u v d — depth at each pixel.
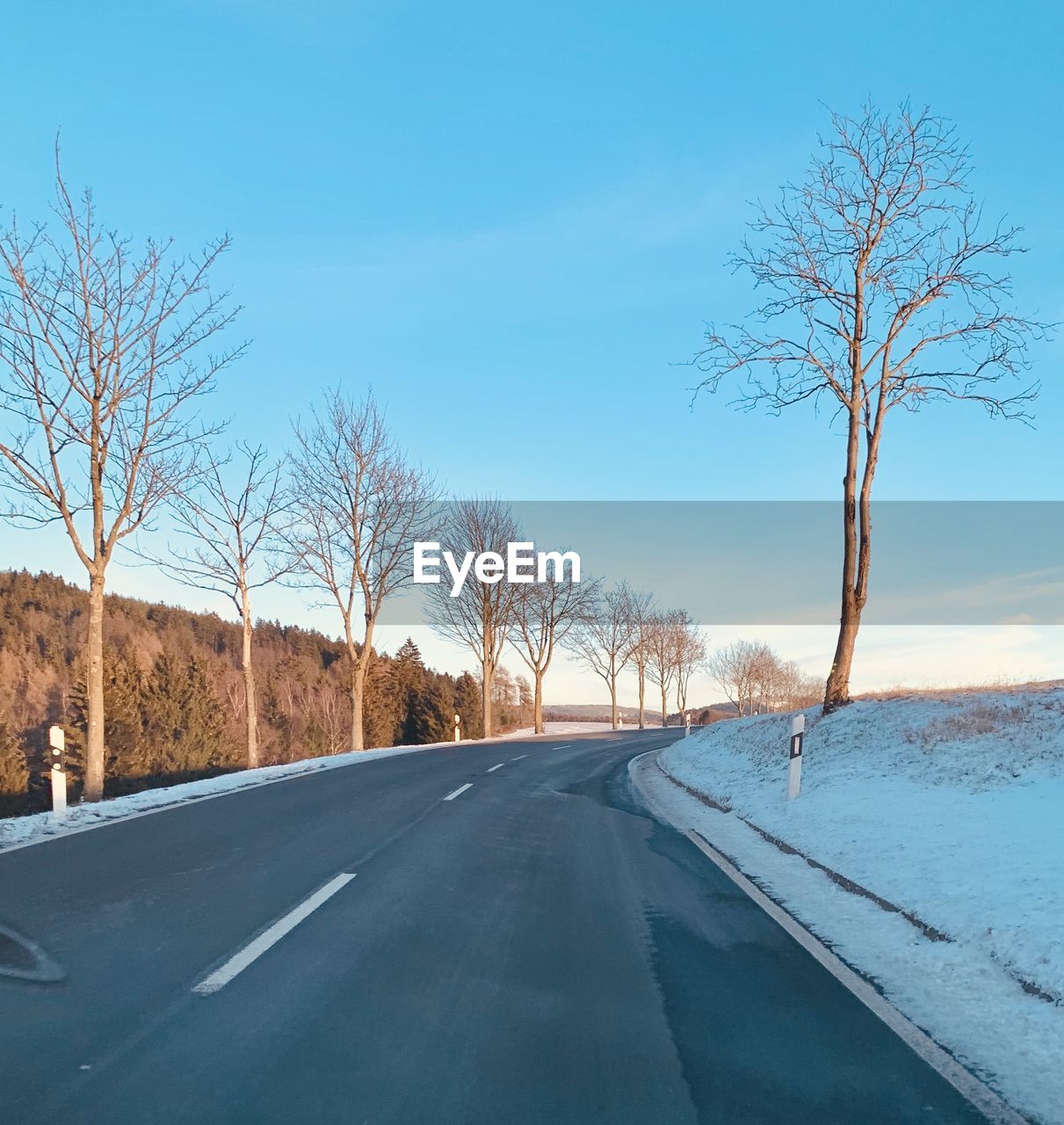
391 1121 4.00
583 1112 4.13
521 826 12.77
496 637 50.47
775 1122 4.07
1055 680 18.95
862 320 19.42
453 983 5.83
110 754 47.41
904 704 18.11
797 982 6.01
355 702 33.28
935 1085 4.48
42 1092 4.18
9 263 16.62
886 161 19.30
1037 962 6.01
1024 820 10.19
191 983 5.70
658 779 21.17
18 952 6.29
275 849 10.44
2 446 16.62
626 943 6.88
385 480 33.44
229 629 87.56
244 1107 4.07
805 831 11.59
